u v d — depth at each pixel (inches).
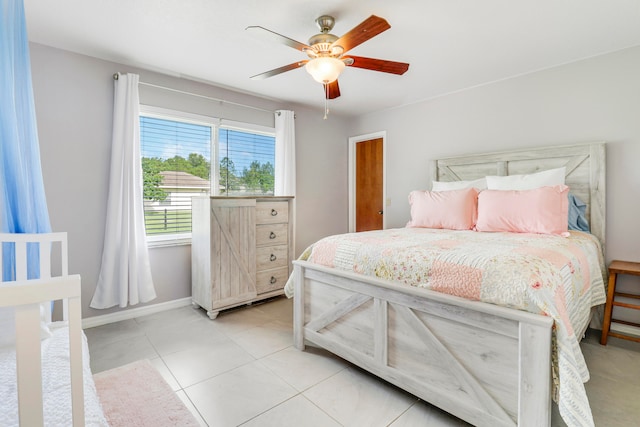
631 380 74.2
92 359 83.4
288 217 136.2
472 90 132.9
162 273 120.0
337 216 181.6
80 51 100.0
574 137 108.0
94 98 103.8
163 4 75.9
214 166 133.3
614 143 100.6
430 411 63.4
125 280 105.8
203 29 87.4
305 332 87.9
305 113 164.2
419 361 62.4
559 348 46.0
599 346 92.3
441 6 76.4
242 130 141.9
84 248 103.0
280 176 149.5
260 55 103.1
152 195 118.4
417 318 62.1
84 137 102.2
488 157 126.1
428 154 148.6
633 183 97.7
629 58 97.7
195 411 63.4
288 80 124.6
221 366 80.4
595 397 67.8
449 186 127.5
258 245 125.4
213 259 111.4
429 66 111.4
